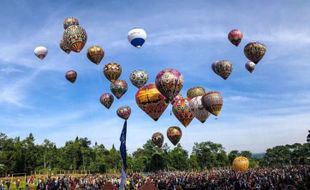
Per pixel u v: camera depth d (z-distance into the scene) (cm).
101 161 14688
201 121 2917
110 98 3628
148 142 14938
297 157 17912
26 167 13675
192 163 15188
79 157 15312
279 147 19375
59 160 15038
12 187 6300
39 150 15025
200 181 4816
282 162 18538
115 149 15538
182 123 2939
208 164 15688
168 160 14425
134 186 4891
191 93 3092
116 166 14800
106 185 1305
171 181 5003
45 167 14612
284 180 4206
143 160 14112
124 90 3450
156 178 5934
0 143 13575
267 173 6147
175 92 2422
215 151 16250
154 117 2575
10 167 12950
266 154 19475
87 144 16062
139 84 3066
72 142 15912
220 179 5066
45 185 4841
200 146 16250
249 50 3291
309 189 3159
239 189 3838
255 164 17262
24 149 14150
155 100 2519
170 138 3259
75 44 2805
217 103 2742
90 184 4906
